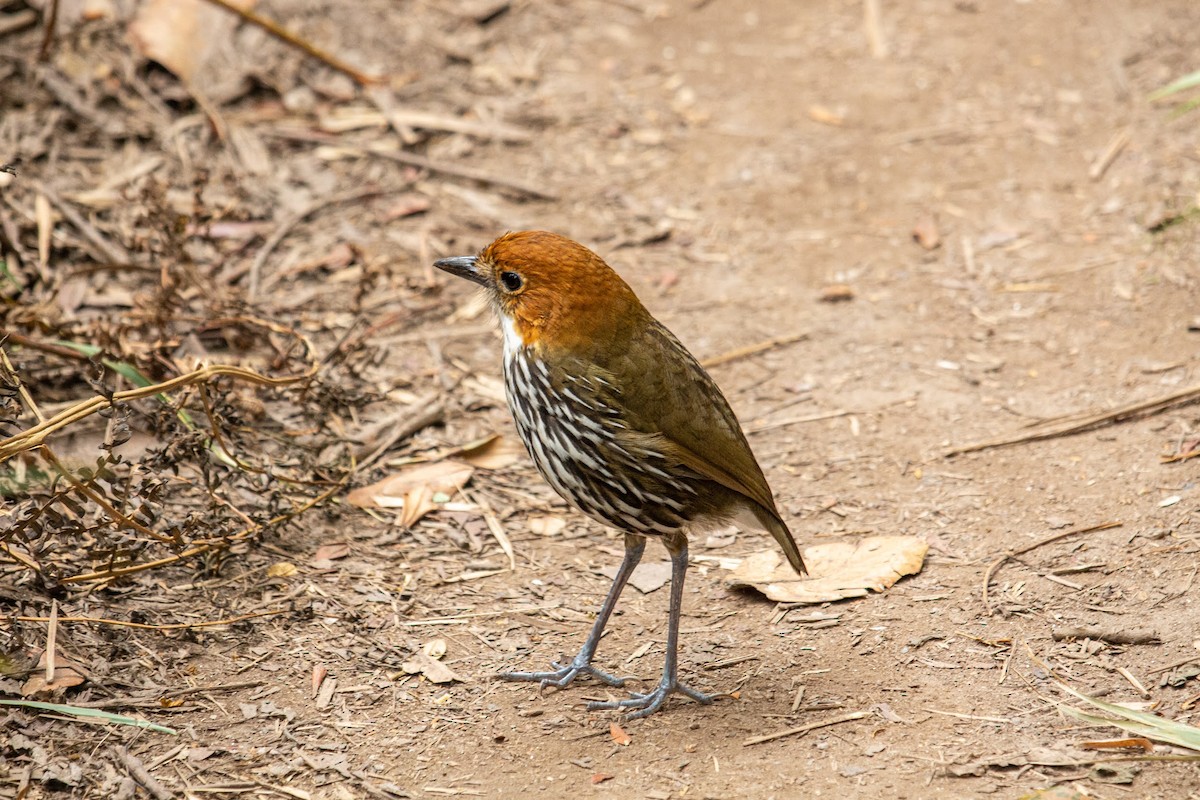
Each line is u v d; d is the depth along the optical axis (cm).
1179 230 1450
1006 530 1034
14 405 948
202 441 970
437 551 1042
